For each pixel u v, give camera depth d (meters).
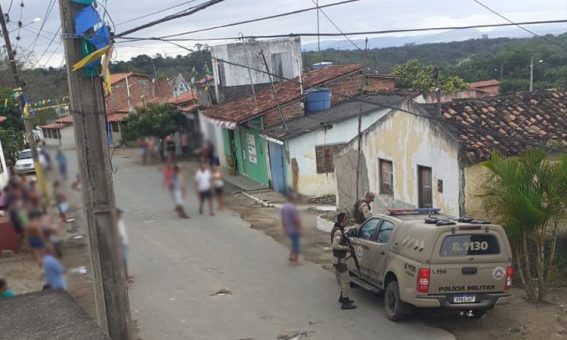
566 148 11.05
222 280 10.95
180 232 13.16
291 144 19.88
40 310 4.32
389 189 14.43
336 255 9.41
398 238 8.87
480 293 8.12
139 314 9.45
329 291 10.40
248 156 24.59
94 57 6.38
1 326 4.03
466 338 8.03
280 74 28.78
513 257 9.66
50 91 24.97
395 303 8.70
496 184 9.33
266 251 12.51
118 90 40.59
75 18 6.50
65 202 9.03
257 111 22.53
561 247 10.09
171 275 11.15
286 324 8.83
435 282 8.02
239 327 8.77
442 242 8.05
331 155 20.31
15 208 11.06
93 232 6.66
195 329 8.76
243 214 16.02
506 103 13.74
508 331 8.17
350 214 15.58
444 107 13.20
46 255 9.87
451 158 11.45
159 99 36.81
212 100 28.80
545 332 7.98
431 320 8.78
